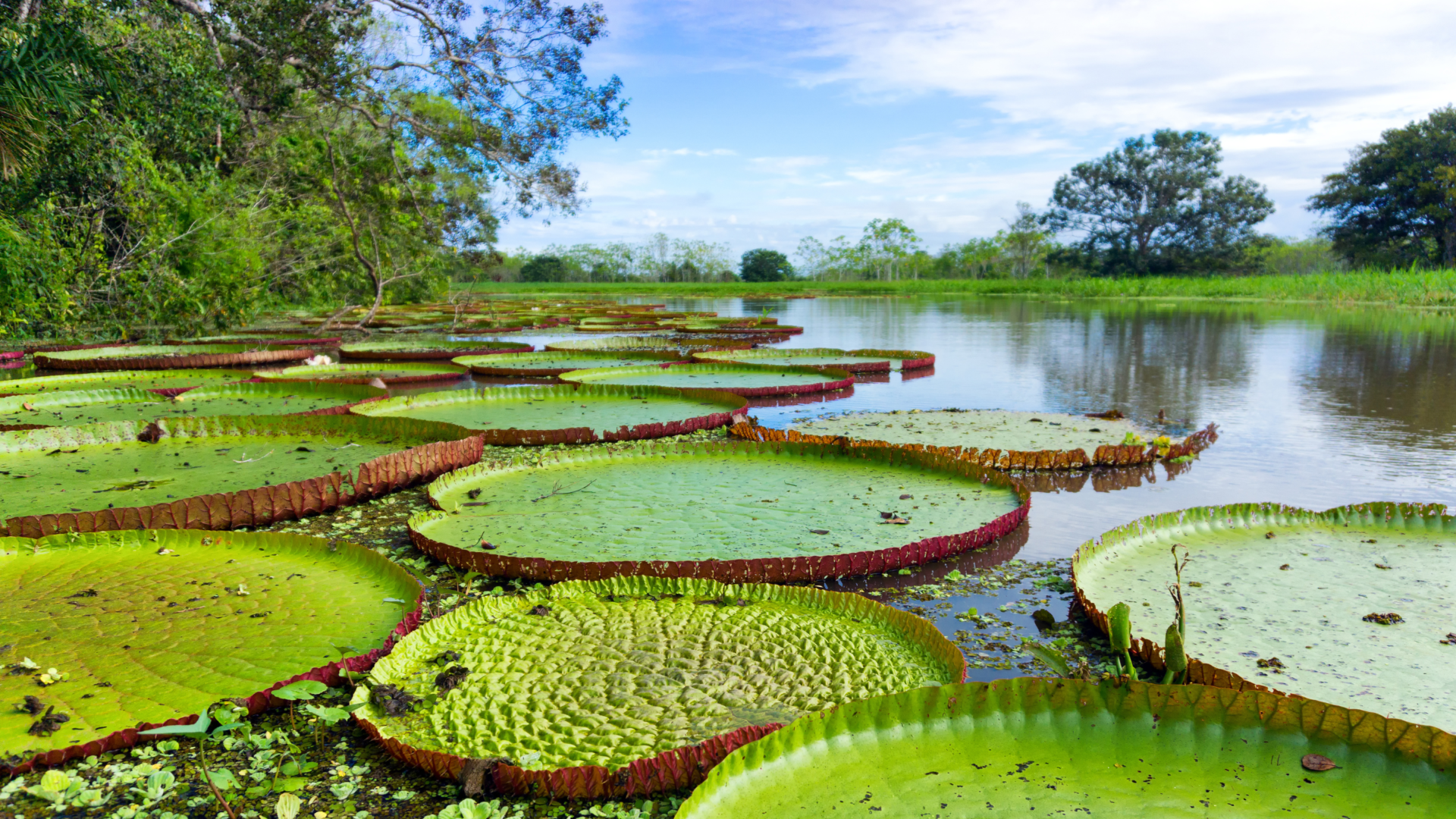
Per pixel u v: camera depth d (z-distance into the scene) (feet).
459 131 48.08
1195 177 118.52
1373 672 5.80
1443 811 4.11
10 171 24.49
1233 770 4.53
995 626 7.34
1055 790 4.43
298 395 18.86
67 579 7.72
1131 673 5.55
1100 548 8.30
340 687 6.07
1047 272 147.95
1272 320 48.91
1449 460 13.48
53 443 13.32
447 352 28.66
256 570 8.01
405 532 10.05
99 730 5.20
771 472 11.84
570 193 50.34
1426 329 40.47
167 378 22.77
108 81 28.53
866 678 5.95
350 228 48.78
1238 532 8.91
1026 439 14.79
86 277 32.96
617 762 4.94
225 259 37.83
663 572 8.01
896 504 10.30
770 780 4.57
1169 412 18.26
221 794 4.84
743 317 56.24
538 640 6.58
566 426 15.84
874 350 31.73
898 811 4.30
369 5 42.70
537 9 45.39
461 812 4.62
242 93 41.06
